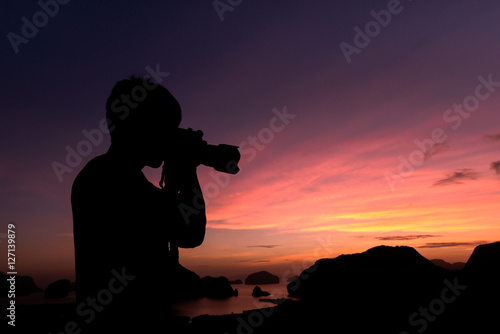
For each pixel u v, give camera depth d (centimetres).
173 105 101
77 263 85
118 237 84
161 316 87
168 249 97
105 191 86
